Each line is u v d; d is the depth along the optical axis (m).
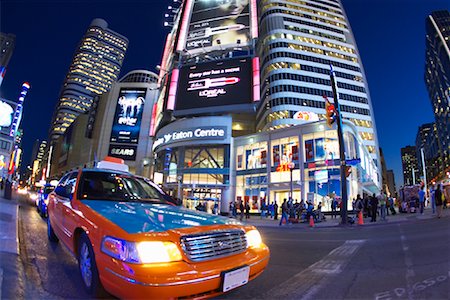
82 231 3.33
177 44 39.62
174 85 36.78
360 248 6.70
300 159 27.77
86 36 198.00
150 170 64.94
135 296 2.28
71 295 3.13
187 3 42.19
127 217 2.95
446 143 139.25
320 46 62.22
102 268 2.59
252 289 3.63
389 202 21.66
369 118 60.84
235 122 50.12
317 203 23.81
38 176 167.25
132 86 82.12
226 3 39.91
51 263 4.43
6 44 67.50
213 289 2.58
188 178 33.38
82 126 95.62
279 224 16.06
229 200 31.25
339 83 60.09
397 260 5.16
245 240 3.13
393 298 3.24
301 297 3.34
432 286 3.59
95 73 191.50
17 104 69.56
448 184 26.78
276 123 51.19
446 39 135.00
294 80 55.34
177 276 2.35
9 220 8.02
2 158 64.56
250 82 33.25
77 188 4.06
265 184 29.64
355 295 3.39
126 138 76.25
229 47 37.06
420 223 12.20
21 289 3.18
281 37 60.22
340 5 73.88
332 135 26.50
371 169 43.06
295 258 5.73
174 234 2.59
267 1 67.00
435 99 165.00
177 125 35.75
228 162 32.44
